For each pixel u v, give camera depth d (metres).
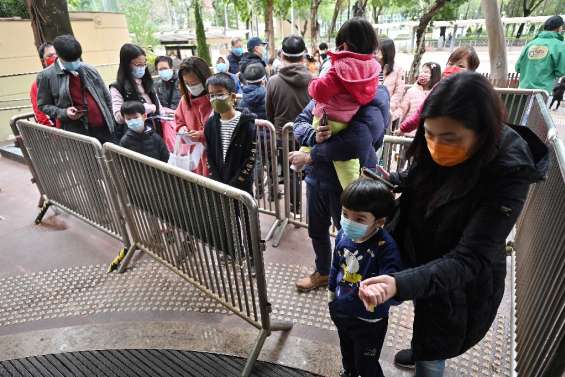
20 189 4.47
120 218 2.81
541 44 4.66
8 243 3.32
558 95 7.90
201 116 2.85
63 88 3.36
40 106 3.46
